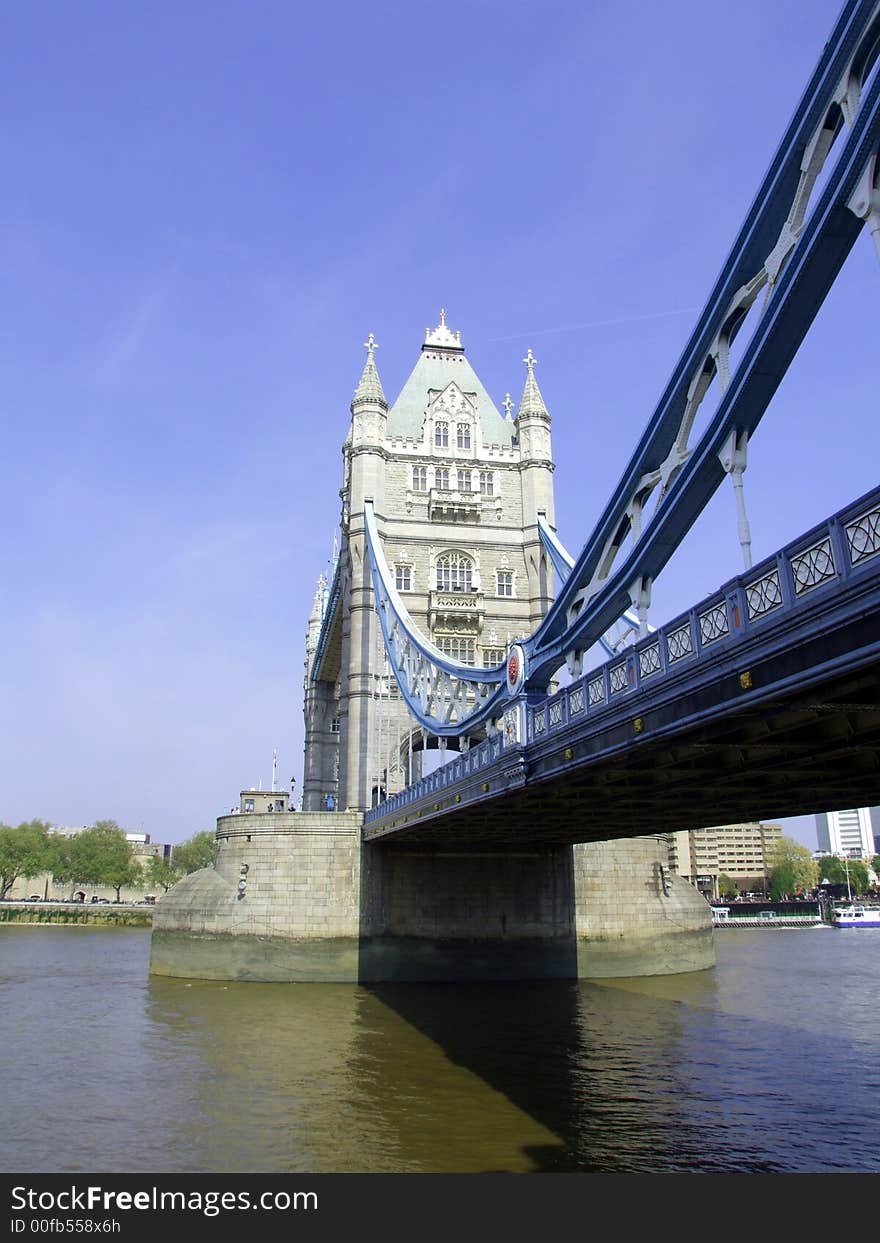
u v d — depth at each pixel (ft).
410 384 196.75
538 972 138.00
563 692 64.59
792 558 36.96
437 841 135.54
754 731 48.52
